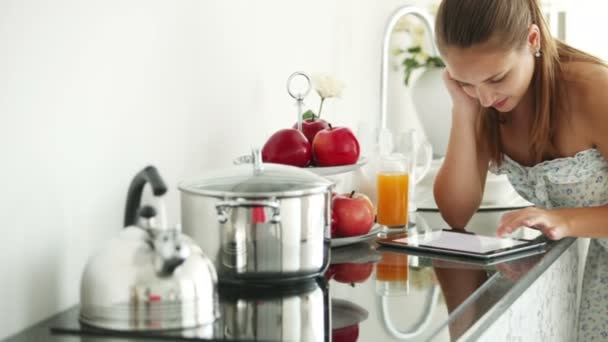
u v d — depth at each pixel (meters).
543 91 1.90
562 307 1.98
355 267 1.49
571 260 2.06
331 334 1.09
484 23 1.69
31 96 1.14
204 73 1.61
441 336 1.11
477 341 1.22
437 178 2.04
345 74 2.34
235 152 1.75
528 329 1.62
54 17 1.18
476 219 2.05
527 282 1.45
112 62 1.32
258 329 1.08
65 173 1.22
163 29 1.47
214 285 1.09
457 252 1.58
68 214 1.23
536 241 1.70
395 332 1.11
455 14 1.71
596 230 1.79
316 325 1.12
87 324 1.07
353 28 2.38
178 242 1.03
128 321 1.03
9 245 1.11
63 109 1.21
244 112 1.78
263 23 1.85
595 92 1.88
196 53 1.58
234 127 1.74
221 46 1.67
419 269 1.48
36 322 1.16
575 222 1.78
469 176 1.99
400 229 1.81
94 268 1.06
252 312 1.16
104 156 1.31
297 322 1.13
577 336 2.19
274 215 1.22
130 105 1.38
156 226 1.08
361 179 1.88
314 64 2.14
